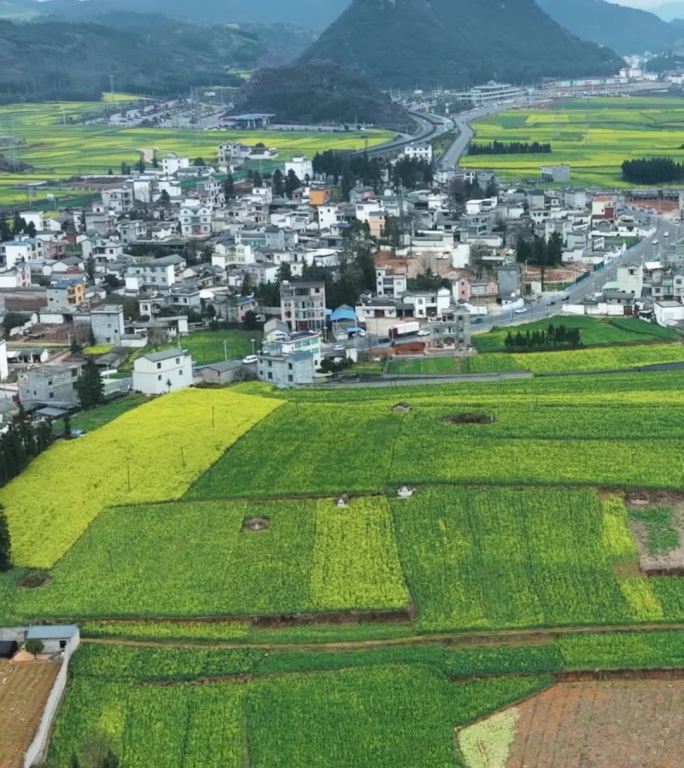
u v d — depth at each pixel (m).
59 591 124.19
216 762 94.81
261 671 107.62
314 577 125.00
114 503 146.25
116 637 114.94
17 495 150.25
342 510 141.12
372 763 93.75
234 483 150.50
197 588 123.56
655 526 135.50
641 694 103.06
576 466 151.12
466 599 120.00
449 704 101.56
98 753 90.81
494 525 135.75
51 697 101.75
